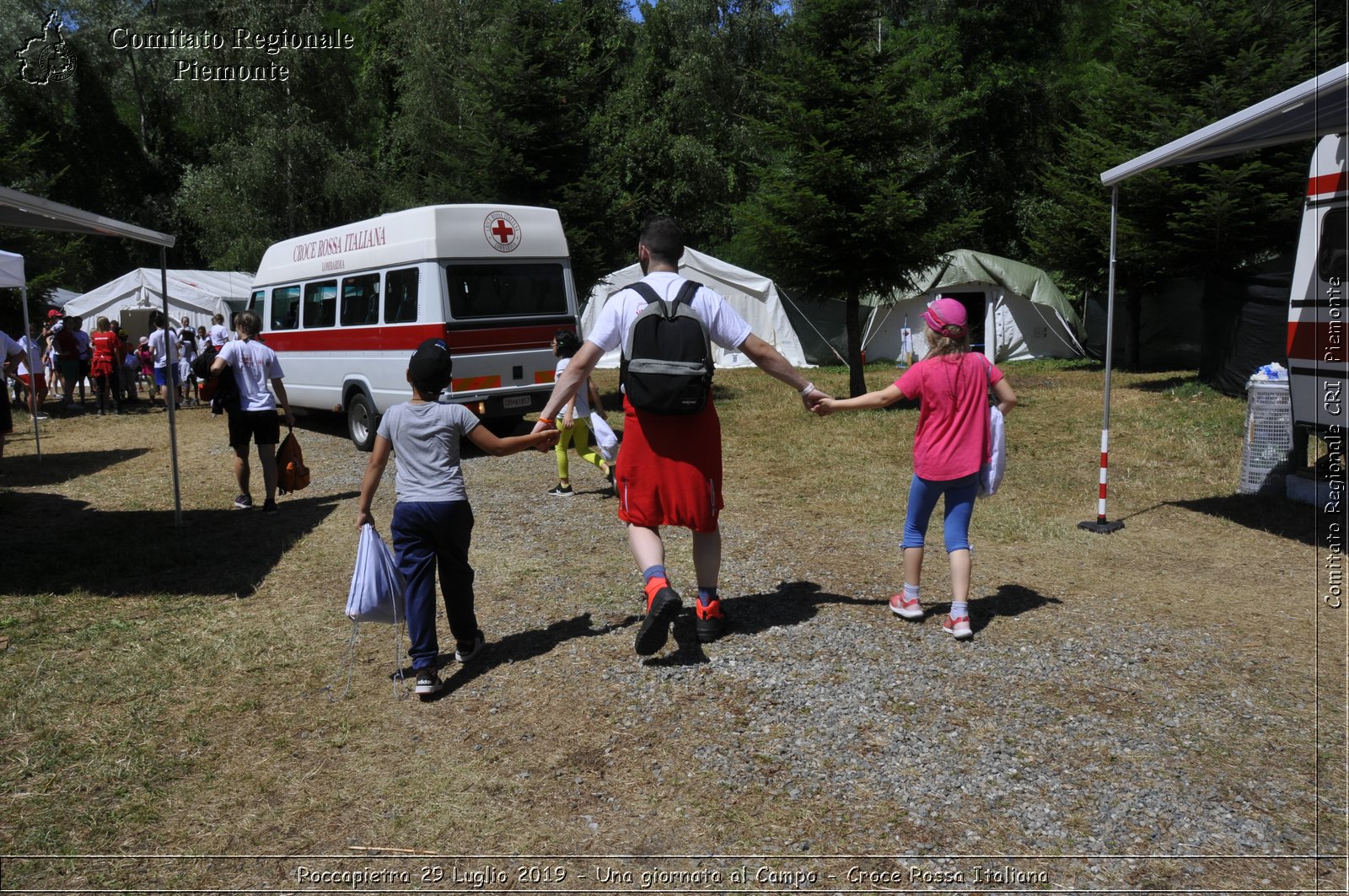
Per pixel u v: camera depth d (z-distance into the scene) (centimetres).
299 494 909
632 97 3064
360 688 431
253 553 677
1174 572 572
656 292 415
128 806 334
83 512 839
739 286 2186
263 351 812
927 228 1427
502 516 776
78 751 372
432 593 420
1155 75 1633
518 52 1525
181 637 500
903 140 1406
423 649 414
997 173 2967
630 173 2864
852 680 406
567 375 424
